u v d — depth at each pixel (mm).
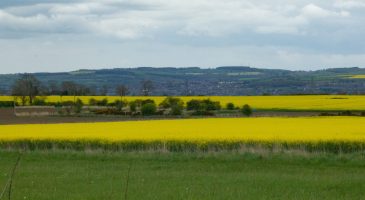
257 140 32844
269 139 33125
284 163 27969
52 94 143000
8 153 32875
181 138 34375
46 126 51938
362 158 28422
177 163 28297
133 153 31578
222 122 54562
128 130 44000
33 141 35844
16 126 52250
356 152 30391
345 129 42000
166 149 32281
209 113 77250
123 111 83188
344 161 27984
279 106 89000
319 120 55375
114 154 31391
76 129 46656
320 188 20578
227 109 84438
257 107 87812
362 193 19578
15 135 39250
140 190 20062
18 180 22750
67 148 34938
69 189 20406
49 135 39000
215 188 20500
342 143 31844
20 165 27859
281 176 23562
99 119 71812
